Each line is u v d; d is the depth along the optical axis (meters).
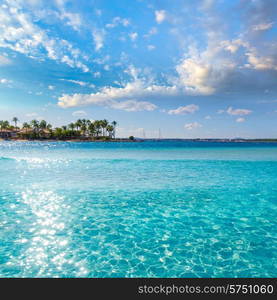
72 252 6.20
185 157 32.06
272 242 6.83
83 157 31.78
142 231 7.55
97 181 14.98
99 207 9.83
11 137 136.75
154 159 29.17
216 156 33.81
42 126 141.00
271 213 9.22
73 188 12.98
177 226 7.97
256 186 13.67
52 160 27.69
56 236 7.07
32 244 6.55
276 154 37.78
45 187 13.19
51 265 5.61
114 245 6.62
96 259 5.91
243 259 5.96
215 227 7.89
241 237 7.16
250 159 29.12
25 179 15.55
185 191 12.48
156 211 9.40
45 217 8.59
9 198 10.92
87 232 7.41
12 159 28.52
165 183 14.41
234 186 13.61
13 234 7.14
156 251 6.33
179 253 6.25
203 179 15.72
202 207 9.91
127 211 9.38
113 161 26.78
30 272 5.34
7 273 5.30
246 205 10.19
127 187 13.28
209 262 5.84
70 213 9.06
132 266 5.65
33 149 53.19
